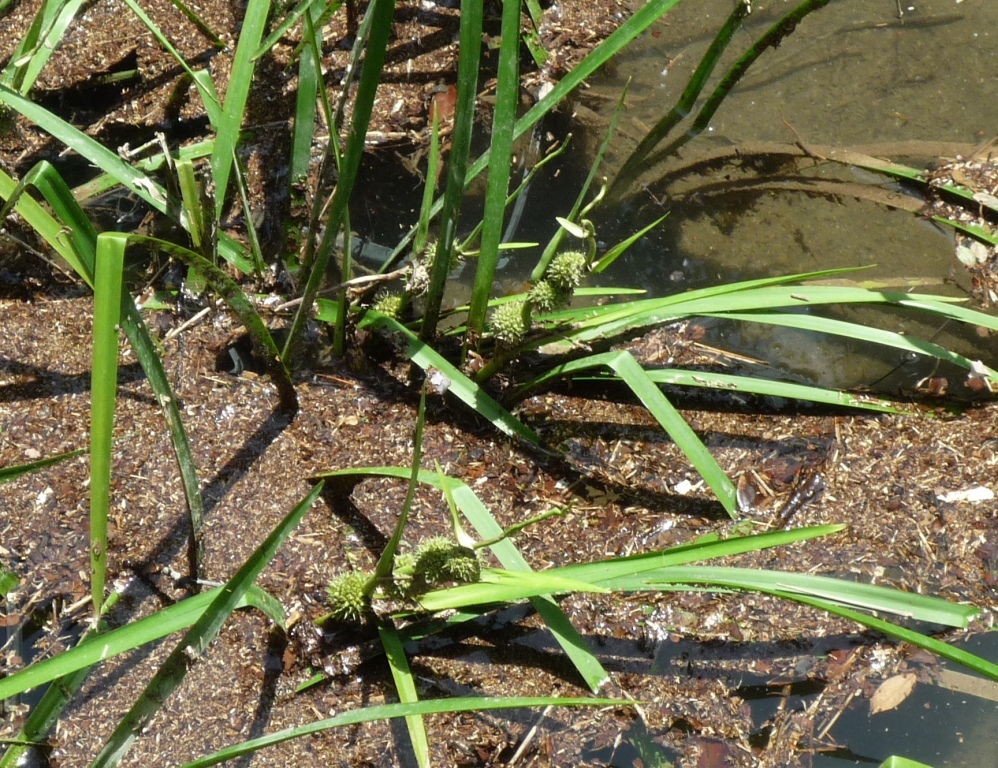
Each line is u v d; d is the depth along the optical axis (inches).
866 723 50.3
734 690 50.4
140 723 46.0
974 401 53.7
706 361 54.2
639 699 50.1
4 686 46.1
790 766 49.8
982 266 55.6
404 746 49.4
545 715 49.8
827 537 51.8
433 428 52.6
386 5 47.1
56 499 51.3
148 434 52.0
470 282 56.0
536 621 50.7
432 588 47.8
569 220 49.9
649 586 49.9
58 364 52.7
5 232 54.0
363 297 52.5
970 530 51.9
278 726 49.5
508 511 51.8
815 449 52.9
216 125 51.6
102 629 50.2
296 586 50.6
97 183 54.3
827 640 50.8
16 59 51.4
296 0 54.3
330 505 51.6
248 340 53.4
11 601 50.4
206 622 45.9
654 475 52.5
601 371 53.5
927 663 50.7
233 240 54.1
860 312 55.5
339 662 50.0
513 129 50.1
